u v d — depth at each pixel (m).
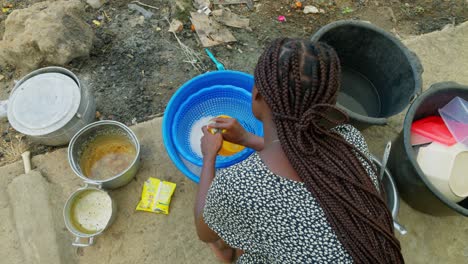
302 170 1.00
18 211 1.97
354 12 2.81
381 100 2.18
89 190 1.95
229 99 2.15
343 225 0.98
